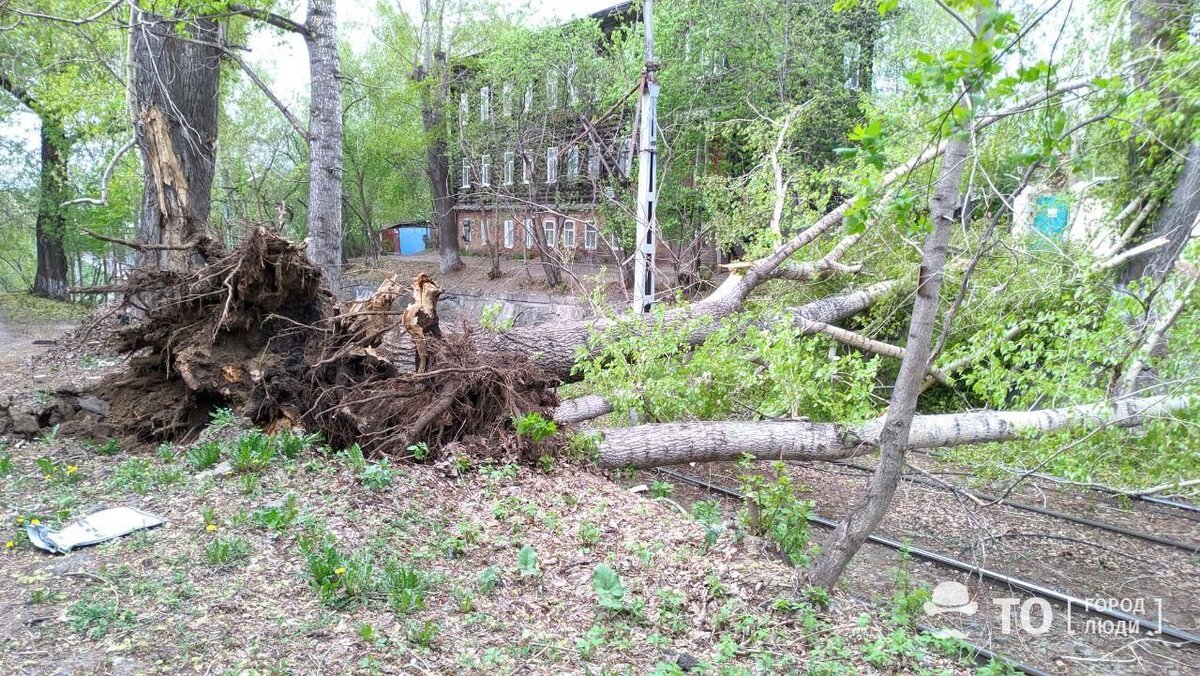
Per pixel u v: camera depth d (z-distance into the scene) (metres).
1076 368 7.09
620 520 5.54
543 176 21.42
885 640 4.30
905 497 8.71
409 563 4.45
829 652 4.09
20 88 17.70
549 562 4.77
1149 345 7.12
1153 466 7.18
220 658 3.38
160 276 6.60
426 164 25.94
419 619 3.92
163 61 12.07
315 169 12.39
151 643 3.45
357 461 5.73
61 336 13.82
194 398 6.44
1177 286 7.15
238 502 4.98
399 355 7.27
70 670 3.22
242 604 3.83
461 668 3.57
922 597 5.63
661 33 16.86
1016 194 5.04
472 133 21.84
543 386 7.09
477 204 28.34
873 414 7.61
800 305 11.58
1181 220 9.68
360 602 3.98
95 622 3.58
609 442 7.15
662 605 4.37
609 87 17.67
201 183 12.57
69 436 6.38
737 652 4.01
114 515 4.68
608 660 3.80
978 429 7.34
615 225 17.62
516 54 19.08
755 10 16.20
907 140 9.55
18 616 3.59
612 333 8.44
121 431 6.43
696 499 8.23
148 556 4.23
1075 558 7.18
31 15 9.59
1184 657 5.39
